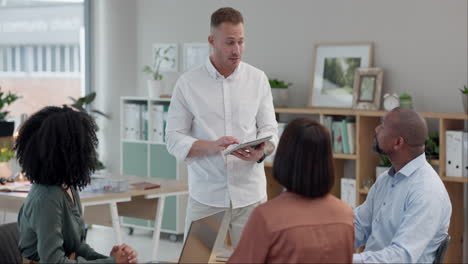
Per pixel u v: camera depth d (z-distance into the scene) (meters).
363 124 5.43
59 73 7.41
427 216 2.71
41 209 2.47
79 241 2.63
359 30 5.77
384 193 3.00
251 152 3.10
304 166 2.10
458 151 4.93
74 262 2.45
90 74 7.48
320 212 2.13
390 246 2.66
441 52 5.38
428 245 2.79
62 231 2.56
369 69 5.56
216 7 6.64
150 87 6.76
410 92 5.54
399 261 2.61
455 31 5.32
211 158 3.22
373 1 5.68
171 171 6.57
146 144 6.77
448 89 5.36
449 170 4.98
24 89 7.23
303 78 6.09
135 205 4.73
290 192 2.15
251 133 3.30
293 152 2.11
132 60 7.23
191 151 3.19
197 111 3.27
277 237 2.06
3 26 7.04
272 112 3.38
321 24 5.97
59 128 2.48
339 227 2.13
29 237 2.55
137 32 7.19
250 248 2.09
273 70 6.27
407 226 2.70
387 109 5.35
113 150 7.36
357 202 5.40
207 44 6.72
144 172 6.80
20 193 4.32
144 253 6.14
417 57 5.49
